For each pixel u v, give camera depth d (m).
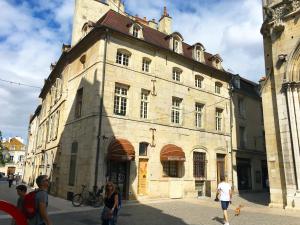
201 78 23.20
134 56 19.03
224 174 23.22
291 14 14.56
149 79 19.50
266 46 16.31
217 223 10.15
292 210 13.04
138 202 16.81
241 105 27.02
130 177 17.22
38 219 4.76
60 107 22.80
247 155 25.88
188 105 21.55
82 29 21.02
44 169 25.62
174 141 19.98
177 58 21.53
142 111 19.02
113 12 19.59
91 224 10.06
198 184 21.11
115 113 17.62
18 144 74.81
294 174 13.41
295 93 13.94
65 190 18.62
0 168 70.75
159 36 21.59
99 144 16.31
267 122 15.48
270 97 15.58
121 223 10.05
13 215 3.66
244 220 10.75
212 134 22.80
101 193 15.63
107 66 17.59
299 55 14.08
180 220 10.72
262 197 20.70
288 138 13.88
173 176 19.80
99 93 16.88
